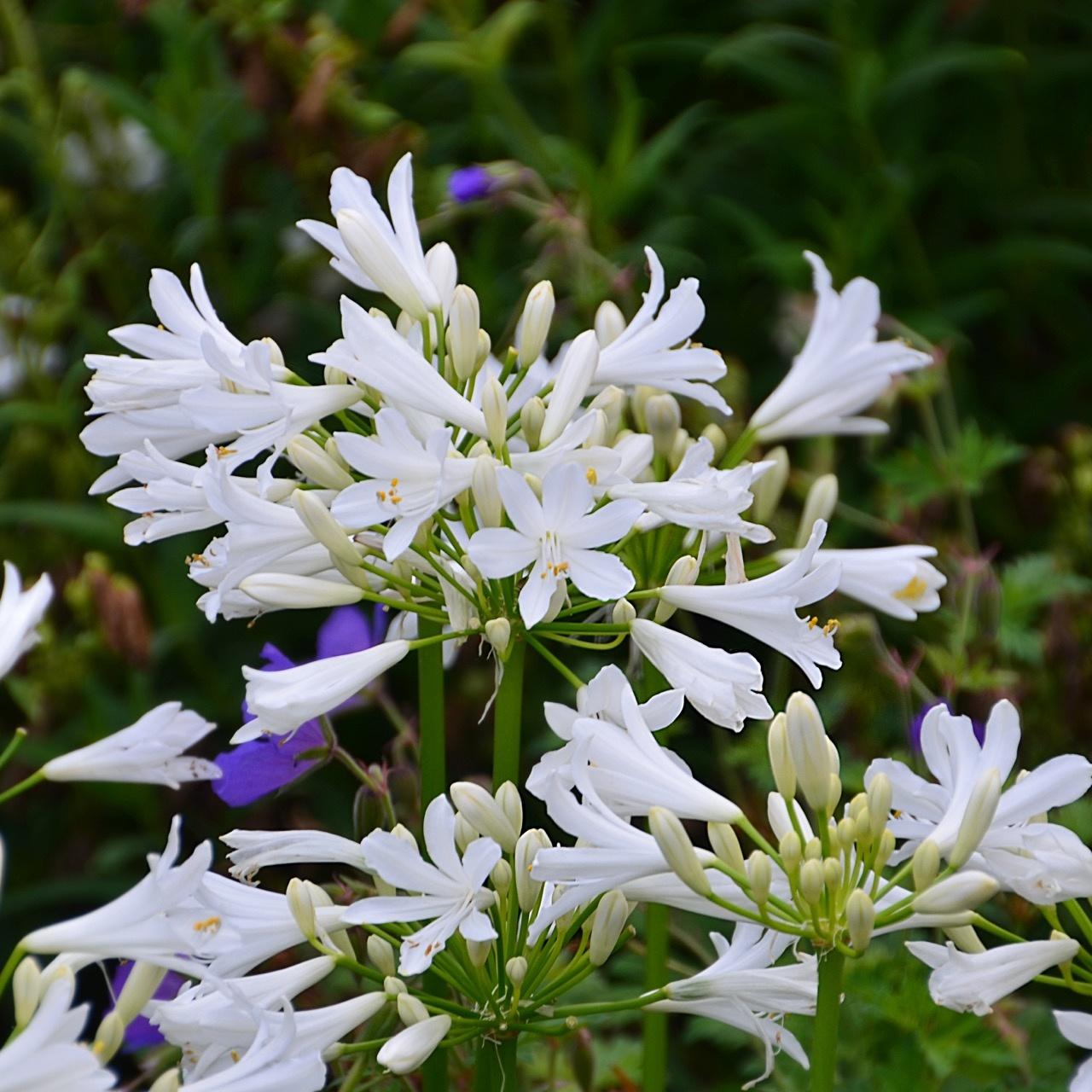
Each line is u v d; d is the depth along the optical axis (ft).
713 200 5.10
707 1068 4.23
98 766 3.00
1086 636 4.07
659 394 3.47
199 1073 3.08
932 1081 3.44
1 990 2.93
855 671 3.84
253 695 3.15
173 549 4.86
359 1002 3.12
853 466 5.07
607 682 3.10
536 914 3.12
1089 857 3.10
